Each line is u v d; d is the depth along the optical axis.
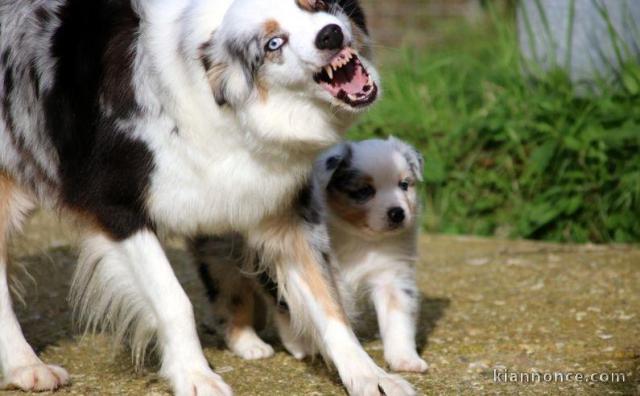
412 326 8.50
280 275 7.90
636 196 12.64
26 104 7.81
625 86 13.29
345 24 6.89
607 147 12.79
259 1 6.75
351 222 8.72
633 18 13.63
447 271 11.35
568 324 9.16
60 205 7.86
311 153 7.23
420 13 19.72
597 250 12.07
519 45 15.04
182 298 7.36
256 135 6.93
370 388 7.00
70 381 7.82
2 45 7.91
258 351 8.47
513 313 9.60
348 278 8.76
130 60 7.23
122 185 7.33
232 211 7.41
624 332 8.81
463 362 8.12
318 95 6.78
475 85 15.30
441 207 13.80
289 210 7.68
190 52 6.95
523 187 13.48
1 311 7.96
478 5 18.88
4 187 8.06
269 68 6.73
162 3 7.33
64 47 7.61
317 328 7.66
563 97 13.51
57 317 9.64
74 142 7.54
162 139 7.14
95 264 7.67
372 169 8.77
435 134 14.23
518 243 12.74
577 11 13.84
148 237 7.41
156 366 8.20
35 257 11.48
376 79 7.14
